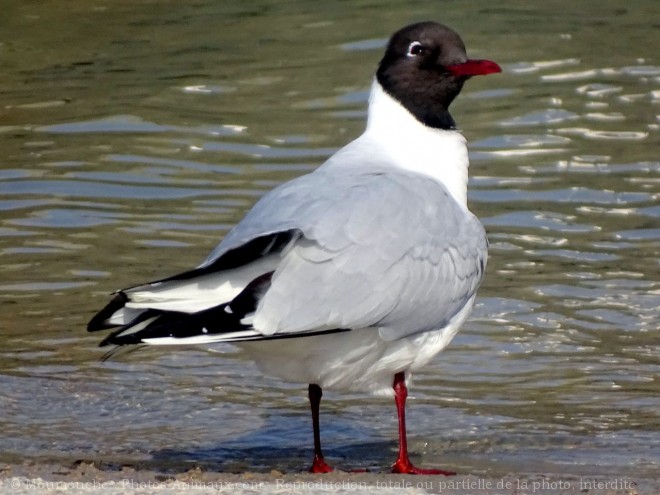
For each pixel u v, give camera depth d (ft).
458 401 40.42
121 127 65.00
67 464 35.12
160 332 29.55
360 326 31.86
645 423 38.58
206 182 58.34
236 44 76.13
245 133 63.67
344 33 76.64
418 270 32.89
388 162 36.24
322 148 61.46
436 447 37.35
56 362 43.14
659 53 71.36
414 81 37.19
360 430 38.70
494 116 64.64
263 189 57.31
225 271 30.58
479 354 43.57
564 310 46.21
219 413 39.96
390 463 36.14
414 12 80.12
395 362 33.94
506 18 78.18
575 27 76.18
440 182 36.45
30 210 55.77
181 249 51.39
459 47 37.35
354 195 32.91
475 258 34.94
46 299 47.44
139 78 71.51
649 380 41.55
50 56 75.56
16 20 81.87
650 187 56.70
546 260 50.08
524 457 36.14
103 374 42.42
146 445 37.37
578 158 59.82
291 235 30.91
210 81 70.54
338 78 70.03
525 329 45.09
